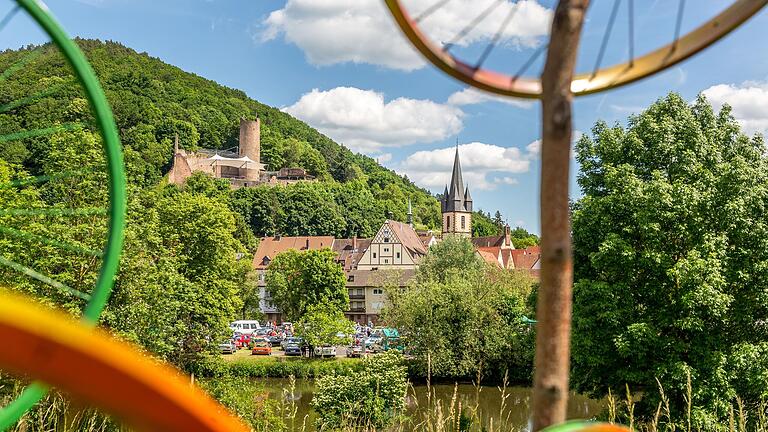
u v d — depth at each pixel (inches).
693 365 691.4
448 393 1103.6
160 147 4416.8
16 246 605.9
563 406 60.7
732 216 707.4
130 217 804.6
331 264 2228.1
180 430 39.3
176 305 770.8
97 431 194.2
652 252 712.4
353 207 5029.5
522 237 6053.2
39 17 111.3
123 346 39.2
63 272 650.2
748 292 722.8
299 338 1804.9
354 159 7652.6
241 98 7012.8
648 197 725.9
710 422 634.8
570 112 62.6
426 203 6781.5
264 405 563.2
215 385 689.6
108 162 123.4
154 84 5260.8
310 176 5816.9
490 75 79.1
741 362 671.1
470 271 1797.5
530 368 1305.4
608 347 729.0
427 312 1379.2
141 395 38.2
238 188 4566.9
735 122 845.2
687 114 818.2
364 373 761.6
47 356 36.4
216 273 1120.8
